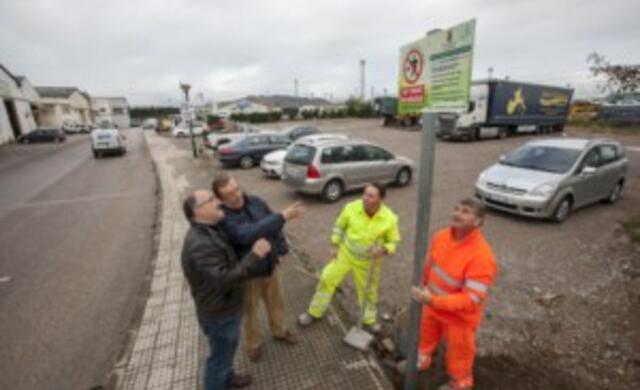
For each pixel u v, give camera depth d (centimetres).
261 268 273
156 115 9588
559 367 318
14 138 3219
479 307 253
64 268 533
